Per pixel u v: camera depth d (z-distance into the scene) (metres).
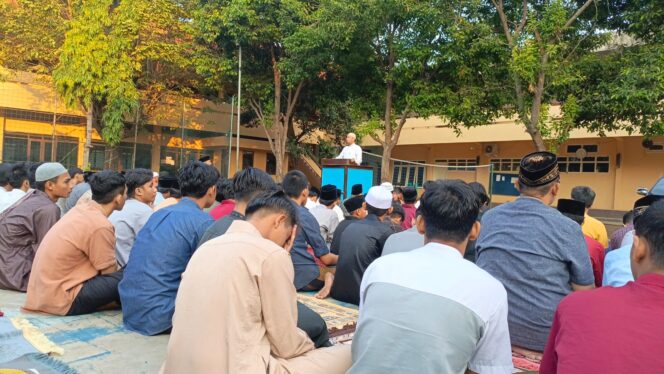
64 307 3.67
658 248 1.61
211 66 15.05
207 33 14.45
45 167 4.71
